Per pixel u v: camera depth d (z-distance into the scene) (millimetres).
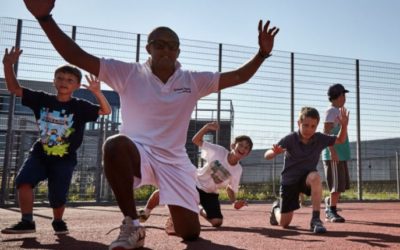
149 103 2564
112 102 9930
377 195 11781
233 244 2869
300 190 4145
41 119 3455
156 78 2596
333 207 5000
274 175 10828
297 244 2922
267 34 2535
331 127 5059
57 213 3379
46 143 3379
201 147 4398
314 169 4156
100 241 2982
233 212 6637
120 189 2332
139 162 2457
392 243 3000
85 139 8781
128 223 2299
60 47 2254
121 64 2557
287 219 4168
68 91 3502
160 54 2582
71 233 3461
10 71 3402
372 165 13258
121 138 2367
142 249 2551
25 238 3109
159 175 2518
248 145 4328
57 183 3340
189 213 2691
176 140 2629
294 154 4152
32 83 8727
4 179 7840
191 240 2930
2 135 8641
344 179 4988
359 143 10859
